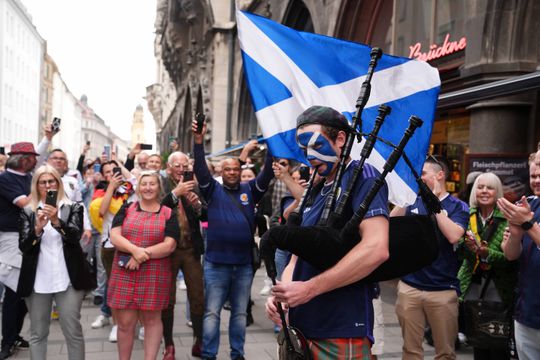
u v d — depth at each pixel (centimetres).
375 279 198
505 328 342
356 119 199
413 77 268
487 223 396
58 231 370
